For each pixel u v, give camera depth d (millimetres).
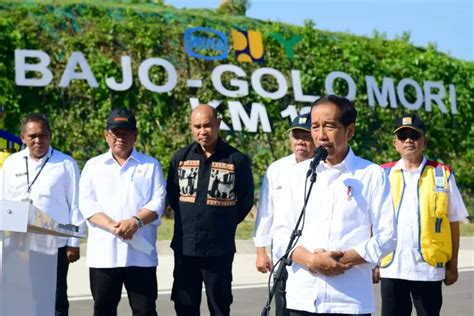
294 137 6613
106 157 7031
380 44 18734
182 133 16453
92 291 6953
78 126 15711
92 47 16062
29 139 7418
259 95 17094
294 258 4695
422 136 6633
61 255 7625
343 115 4660
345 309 4645
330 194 4715
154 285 6984
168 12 16969
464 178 19000
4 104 15195
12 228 4371
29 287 4902
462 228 17562
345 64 18094
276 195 5016
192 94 16703
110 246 6844
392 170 6766
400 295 6590
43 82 15406
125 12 16547
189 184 6965
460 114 19250
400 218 6586
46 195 7383
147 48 16500
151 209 6887
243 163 7020
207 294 6953
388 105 18391
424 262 6500
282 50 17609
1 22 15398
